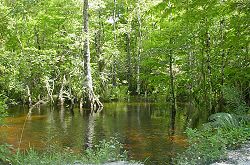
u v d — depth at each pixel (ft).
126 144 46.21
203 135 35.58
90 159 32.63
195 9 55.47
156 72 87.25
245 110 46.03
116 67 147.54
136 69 143.95
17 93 101.55
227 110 57.47
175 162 36.22
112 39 143.74
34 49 98.12
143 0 136.46
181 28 69.51
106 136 52.49
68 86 106.01
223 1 53.06
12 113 81.61
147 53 79.05
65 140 50.06
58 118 72.84
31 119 71.26
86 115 77.56
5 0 85.46
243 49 68.49
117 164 31.55
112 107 93.15
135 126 60.59
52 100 99.09
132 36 160.04
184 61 81.87
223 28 67.92
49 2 109.60
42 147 45.39
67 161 32.09
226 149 32.65
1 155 31.30
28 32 111.34
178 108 82.33
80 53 107.24
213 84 70.49
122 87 122.93
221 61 71.10
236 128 36.81
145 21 139.64
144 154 40.52
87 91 91.97
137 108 88.99
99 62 130.41
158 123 63.36
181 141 47.60
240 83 61.87
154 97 112.88
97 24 135.03
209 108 70.59
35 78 106.63
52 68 107.65
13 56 94.89
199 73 79.71
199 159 30.68
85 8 96.48
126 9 153.99
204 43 72.18
